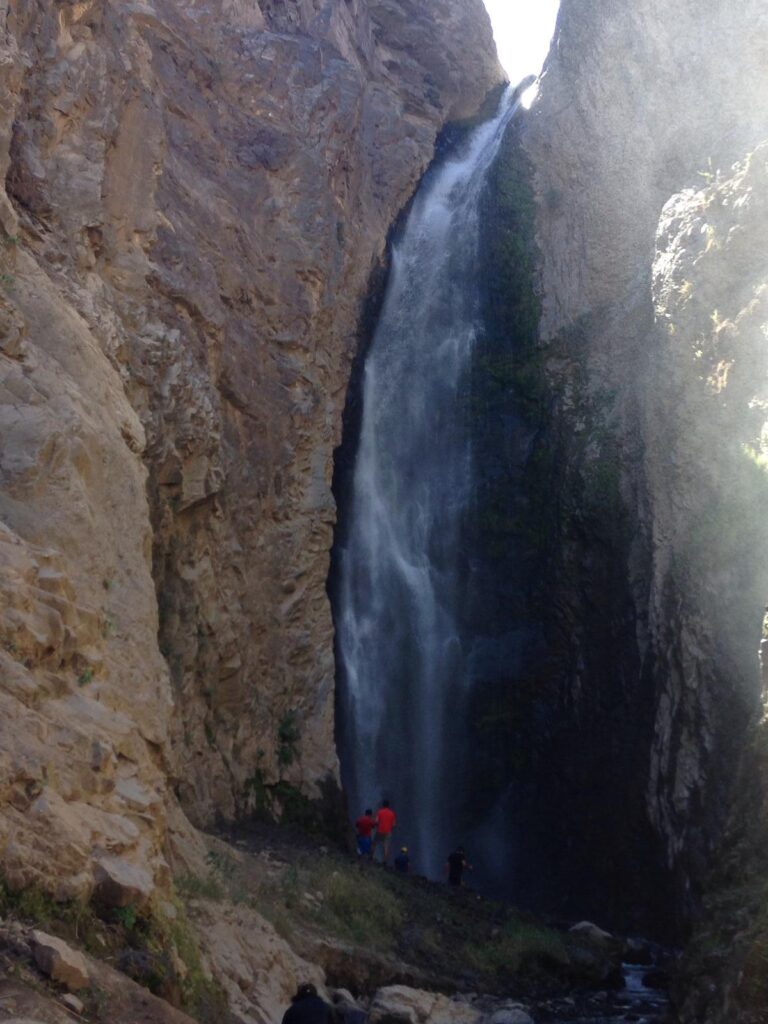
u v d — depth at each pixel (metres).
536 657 23.92
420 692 25.16
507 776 23.83
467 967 14.11
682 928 18.31
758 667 17.91
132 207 16.31
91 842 7.13
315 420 21.30
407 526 26.59
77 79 15.16
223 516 18.00
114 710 8.83
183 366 16.47
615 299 25.48
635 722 21.17
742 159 23.11
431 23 33.31
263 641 19.38
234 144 21.17
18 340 10.20
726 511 19.44
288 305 21.00
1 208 11.27
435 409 27.48
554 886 22.23
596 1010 13.38
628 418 23.44
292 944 11.67
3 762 6.71
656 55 25.88
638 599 21.59
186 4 21.36
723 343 20.55
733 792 13.62
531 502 25.14
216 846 13.62
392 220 29.31
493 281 27.91
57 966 5.89
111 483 10.61
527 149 28.52
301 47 23.97
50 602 8.30
